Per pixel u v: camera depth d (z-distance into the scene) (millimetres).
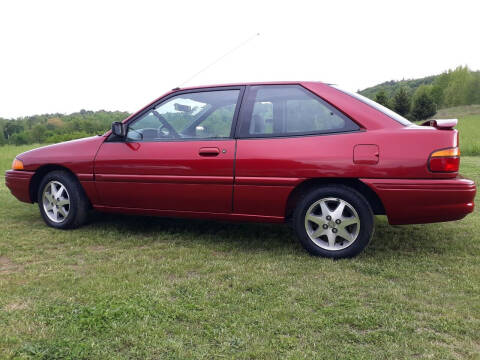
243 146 3508
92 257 3379
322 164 3242
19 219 4801
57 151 4324
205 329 2148
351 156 3184
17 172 4555
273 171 3381
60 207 4301
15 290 2635
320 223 3357
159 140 3879
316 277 2916
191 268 3098
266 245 3730
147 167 3826
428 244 3770
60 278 2848
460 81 101188
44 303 2439
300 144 3344
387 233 4176
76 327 2125
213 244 3771
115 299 2492
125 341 2020
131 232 4199
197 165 3627
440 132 3098
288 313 2311
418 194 3066
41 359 1864
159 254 3461
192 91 3895
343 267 3131
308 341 2037
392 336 2086
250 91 3674
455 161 3074
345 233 3303
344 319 2254
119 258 3340
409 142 3104
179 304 2441
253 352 1917
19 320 2223
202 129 3738
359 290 2688
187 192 3705
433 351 1943
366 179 3162
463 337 2084
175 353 1914
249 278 2881
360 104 3330
